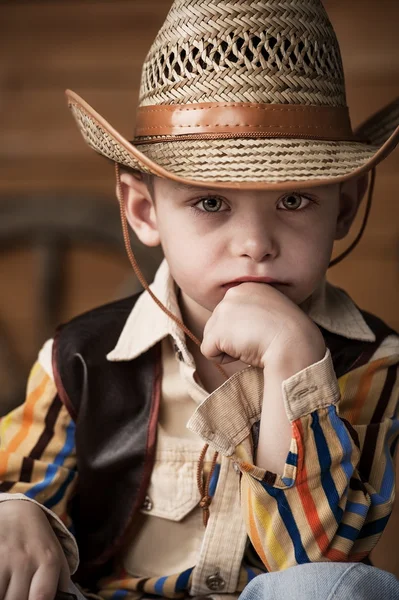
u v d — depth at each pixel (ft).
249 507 3.86
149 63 4.34
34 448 4.62
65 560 3.93
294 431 3.80
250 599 3.64
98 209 10.18
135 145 4.23
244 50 3.98
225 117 3.94
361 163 3.91
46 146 10.59
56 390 4.66
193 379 4.42
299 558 3.82
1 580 3.74
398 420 4.41
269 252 3.89
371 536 4.08
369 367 4.45
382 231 9.91
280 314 3.91
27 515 3.96
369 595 3.53
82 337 4.69
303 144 3.91
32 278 10.69
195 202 3.96
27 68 10.56
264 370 3.90
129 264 9.92
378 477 4.21
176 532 4.42
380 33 9.79
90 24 10.39
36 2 10.47
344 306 4.73
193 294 4.13
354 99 9.88
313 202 3.96
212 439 3.91
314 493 3.83
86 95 10.47
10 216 10.34
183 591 4.33
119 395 4.54
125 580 4.43
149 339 4.56
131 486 4.45
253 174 3.75
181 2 4.17
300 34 4.04
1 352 10.66
